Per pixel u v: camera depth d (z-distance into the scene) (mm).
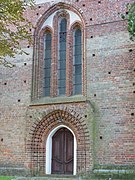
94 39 23234
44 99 24281
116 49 22422
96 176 21281
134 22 17219
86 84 22891
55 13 25312
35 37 25422
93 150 21703
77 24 24500
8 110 25047
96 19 23453
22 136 24125
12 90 25250
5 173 24031
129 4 22188
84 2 24172
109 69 22375
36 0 25906
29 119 23922
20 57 25453
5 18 17625
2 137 24812
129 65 21844
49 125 23625
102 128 21859
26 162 23484
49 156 23562
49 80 24844
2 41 17844
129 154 20828
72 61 24172
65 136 23500
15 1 17281
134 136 20891
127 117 21312
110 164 21203
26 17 25953
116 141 21328
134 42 21984
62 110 23000
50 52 25234
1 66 26031
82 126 22203
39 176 22938
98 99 22344
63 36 25000
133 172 20391
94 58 22969
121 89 21797
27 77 24922
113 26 22812
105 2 23422
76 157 22359
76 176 21859
